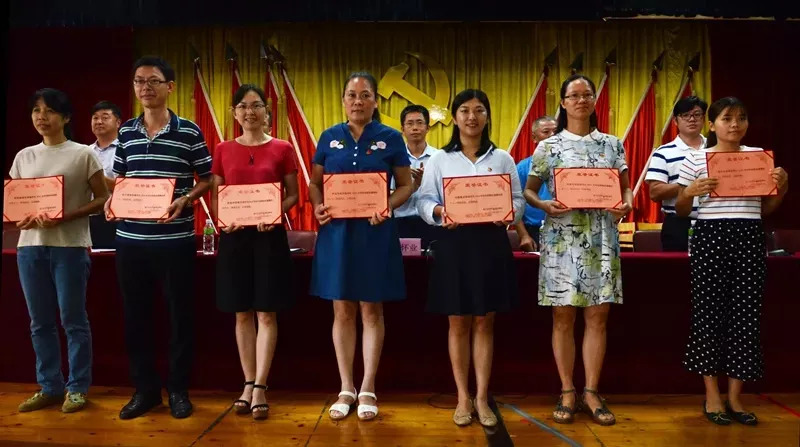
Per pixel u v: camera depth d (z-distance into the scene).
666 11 4.47
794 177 5.17
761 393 2.81
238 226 2.42
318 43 5.48
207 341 2.84
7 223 2.54
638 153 5.39
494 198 2.36
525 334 2.79
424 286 2.79
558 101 5.42
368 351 2.55
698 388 2.80
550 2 4.56
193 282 2.57
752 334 2.43
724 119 2.46
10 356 2.95
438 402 2.72
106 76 5.30
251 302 2.48
